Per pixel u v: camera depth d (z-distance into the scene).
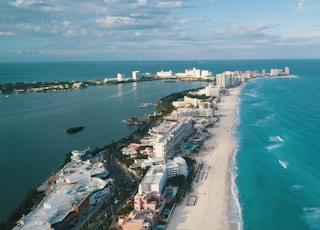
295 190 185.50
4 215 172.50
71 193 180.12
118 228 150.75
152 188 178.62
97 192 185.00
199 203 174.38
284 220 155.75
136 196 164.88
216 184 197.38
